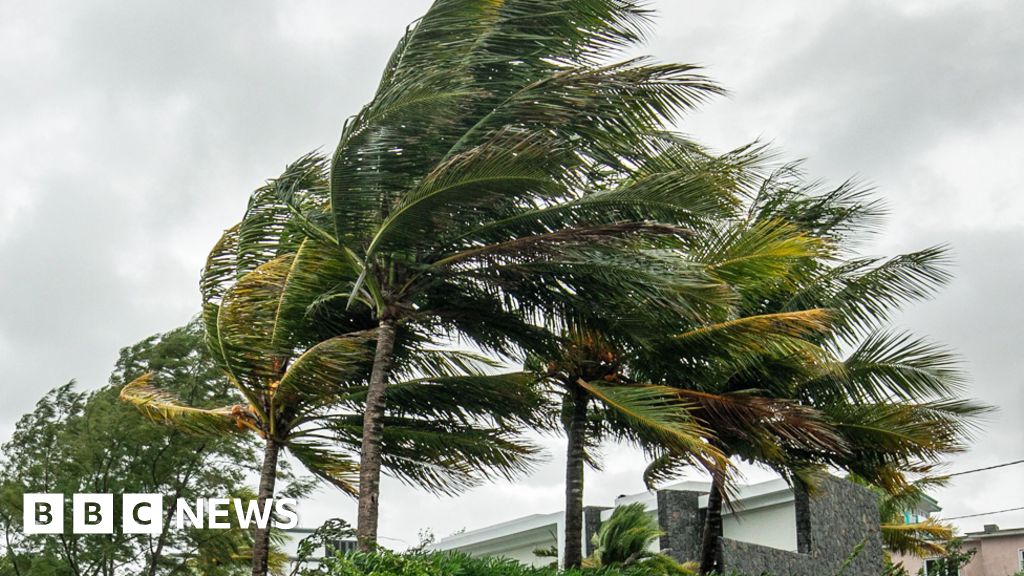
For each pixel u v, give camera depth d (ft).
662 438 43.50
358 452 51.44
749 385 53.11
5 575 81.87
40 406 86.12
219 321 48.34
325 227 43.98
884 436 54.34
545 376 51.11
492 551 104.37
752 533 81.51
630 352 49.49
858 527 69.46
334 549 38.42
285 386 47.01
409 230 39.34
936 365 54.34
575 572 41.88
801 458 56.24
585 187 40.04
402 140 39.09
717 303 38.06
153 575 81.15
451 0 39.83
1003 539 122.01
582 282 40.78
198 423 51.72
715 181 40.04
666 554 74.64
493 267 40.57
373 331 44.32
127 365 85.97
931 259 55.36
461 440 51.11
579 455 50.24
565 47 40.86
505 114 38.75
